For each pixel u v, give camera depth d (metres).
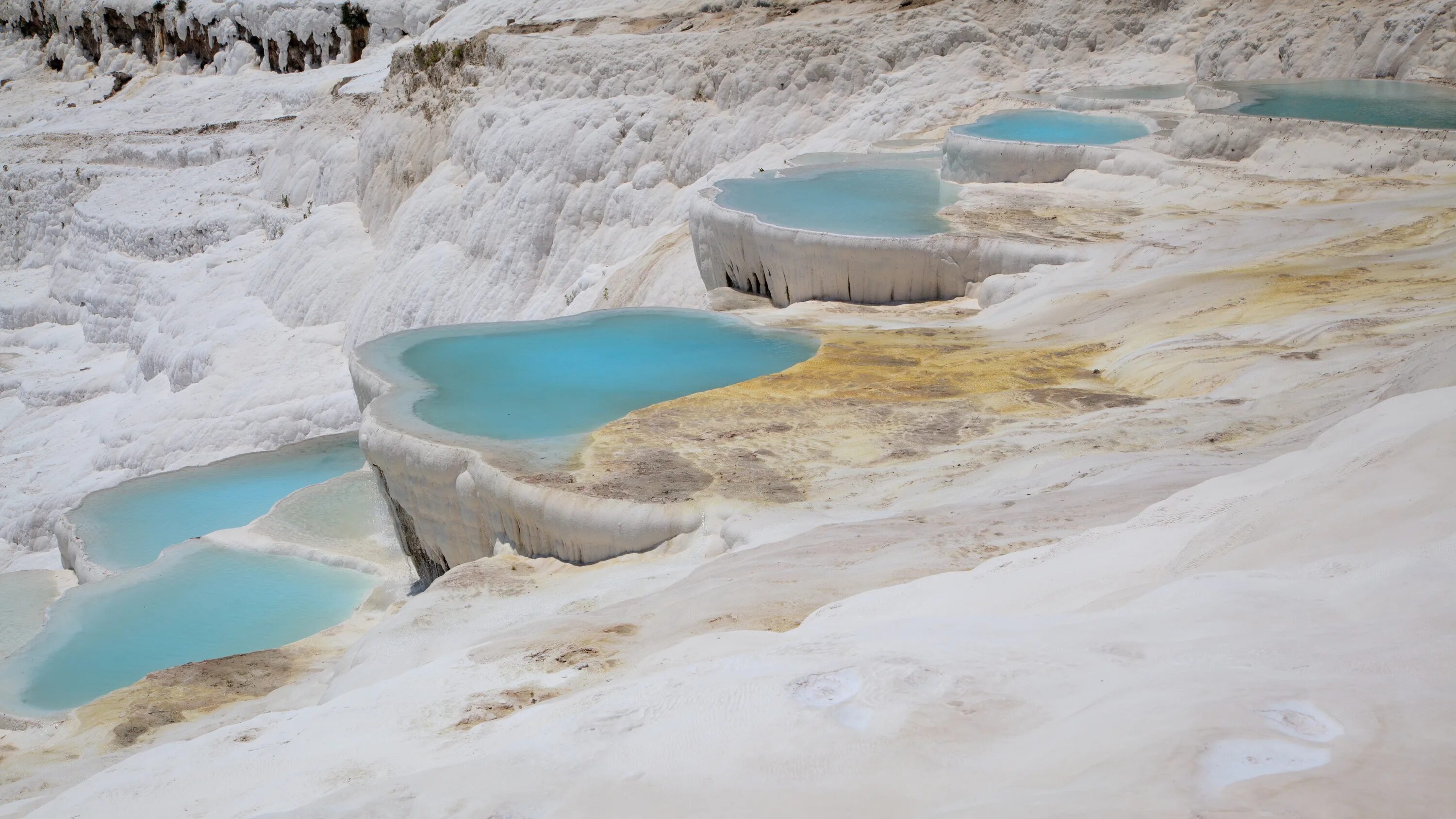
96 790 4.86
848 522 7.79
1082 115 22.11
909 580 5.59
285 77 52.41
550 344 13.64
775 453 9.80
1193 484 6.48
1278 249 14.14
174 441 26.05
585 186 28.94
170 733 7.80
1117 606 3.45
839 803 2.28
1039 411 10.37
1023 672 2.77
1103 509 6.29
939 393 11.35
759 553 7.14
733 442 10.13
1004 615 3.87
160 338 33.56
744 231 17.38
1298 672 2.38
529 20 37.97
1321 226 14.55
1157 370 10.91
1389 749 1.94
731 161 27.05
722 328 14.27
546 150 29.55
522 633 6.51
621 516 8.65
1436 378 5.90
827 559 6.52
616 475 9.39
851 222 16.95
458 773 2.91
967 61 26.36
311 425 25.52
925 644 3.19
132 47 59.47
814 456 9.72
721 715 2.85
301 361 30.19
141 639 11.33
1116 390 11.02
